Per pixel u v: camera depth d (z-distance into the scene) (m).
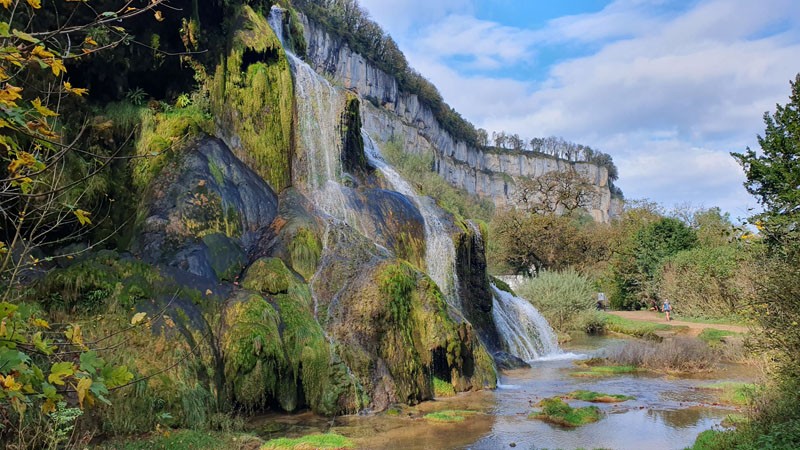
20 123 2.88
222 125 16.91
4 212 3.64
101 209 13.65
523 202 61.84
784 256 9.52
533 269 48.03
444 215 21.80
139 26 15.69
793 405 8.22
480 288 21.92
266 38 18.47
